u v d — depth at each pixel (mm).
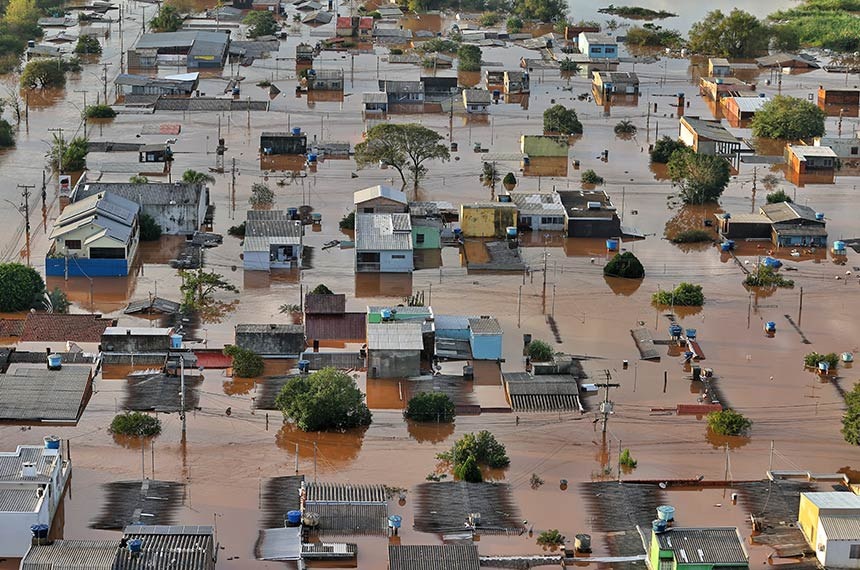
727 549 105250
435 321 150500
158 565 99688
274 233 175625
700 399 139125
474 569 102625
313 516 111312
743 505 117750
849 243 190125
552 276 174375
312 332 149125
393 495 117438
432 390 137625
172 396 134875
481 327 148000
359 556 108125
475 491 117750
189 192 185625
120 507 113688
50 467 112562
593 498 118062
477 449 123562
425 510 115125
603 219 189500
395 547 104438
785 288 172125
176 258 176125
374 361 139750
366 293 165875
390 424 131625
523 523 113812
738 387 142750
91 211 170875
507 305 163375
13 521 105688
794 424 134750
